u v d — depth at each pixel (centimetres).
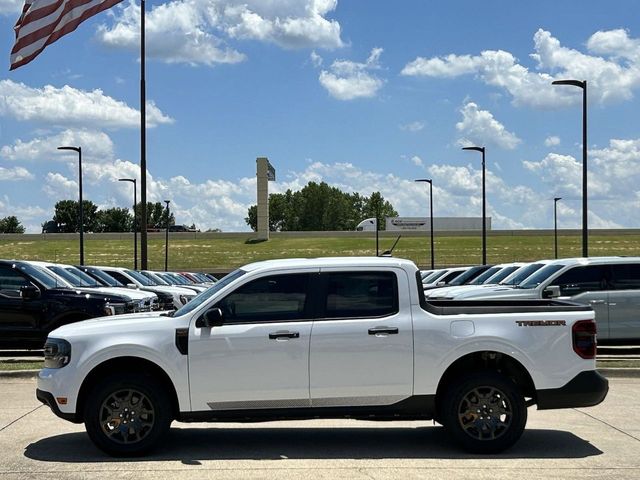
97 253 8138
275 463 685
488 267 2259
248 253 8269
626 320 1427
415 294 725
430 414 727
